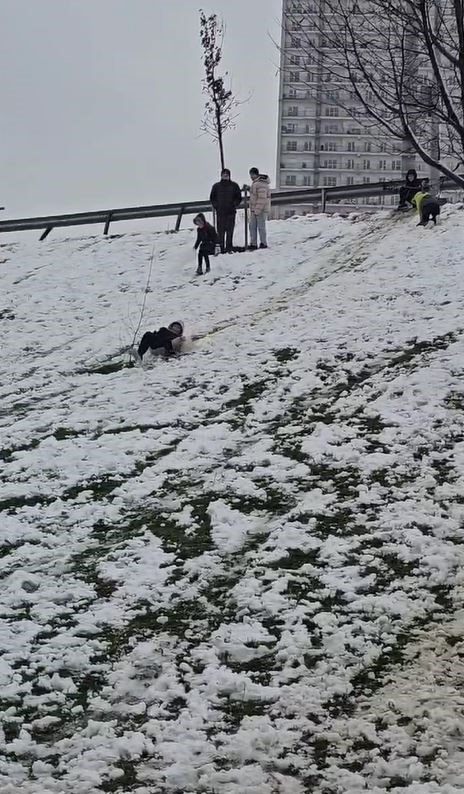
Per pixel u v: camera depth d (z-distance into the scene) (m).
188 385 11.91
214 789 4.47
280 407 10.68
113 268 19.91
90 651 5.87
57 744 4.90
